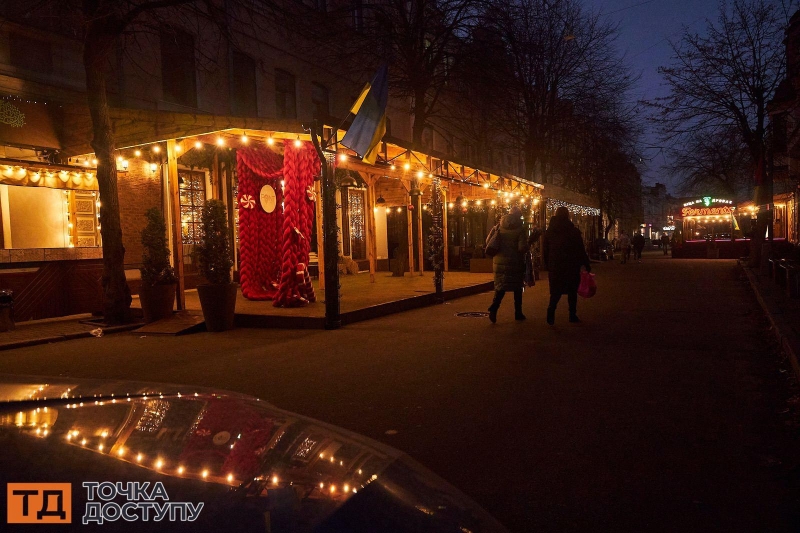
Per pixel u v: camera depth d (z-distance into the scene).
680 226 38.91
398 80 20.70
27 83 10.98
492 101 23.88
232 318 9.80
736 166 23.50
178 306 10.63
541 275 22.47
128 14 9.72
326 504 1.47
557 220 9.62
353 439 2.04
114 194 10.17
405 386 5.91
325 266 9.55
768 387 5.64
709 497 3.39
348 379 6.23
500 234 9.87
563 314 10.80
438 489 1.82
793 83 18.45
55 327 9.79
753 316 10.29
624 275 21.55
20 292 10.02
